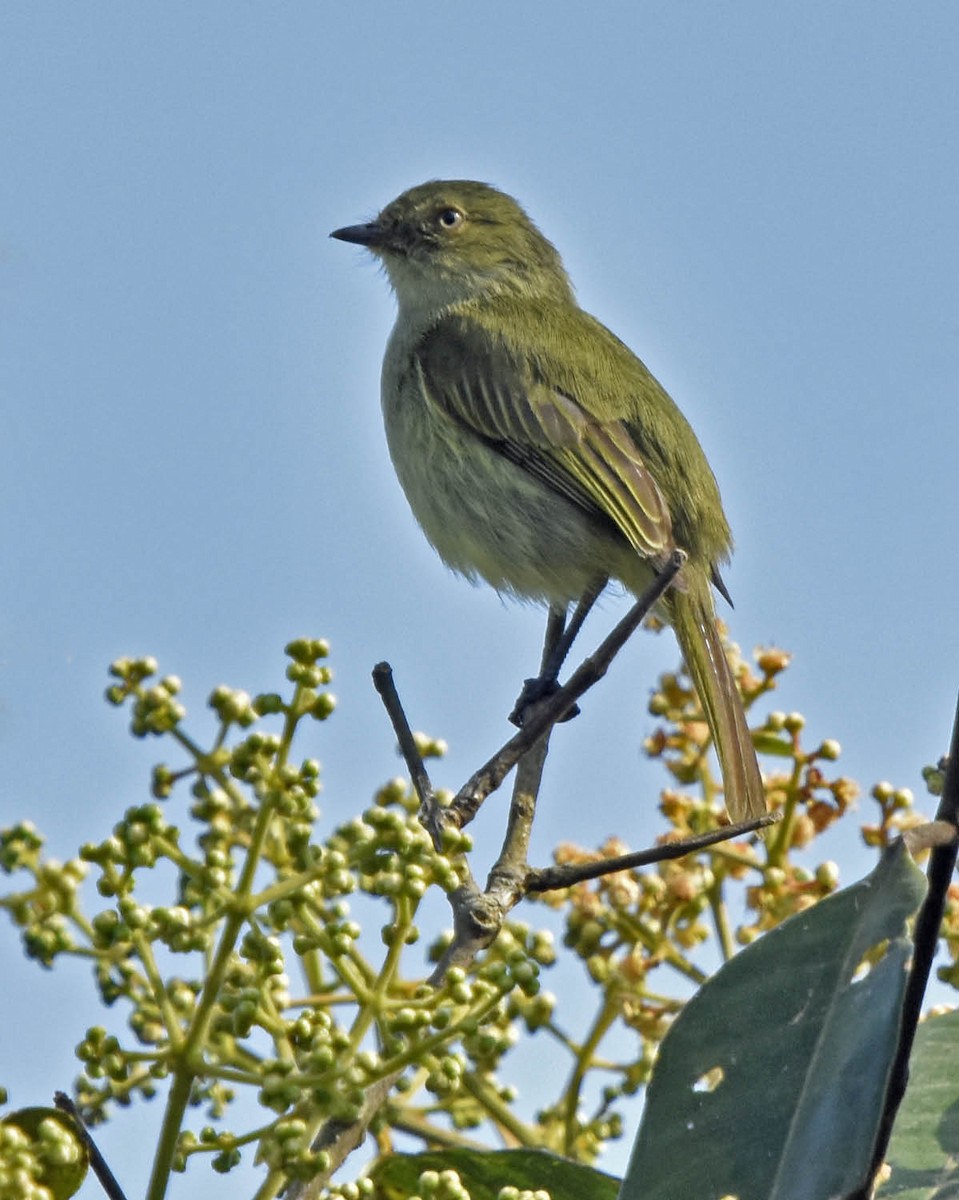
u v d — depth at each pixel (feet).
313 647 17.69
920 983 17.12
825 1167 15.69
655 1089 17.70
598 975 25.54
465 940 20.59
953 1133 18.65
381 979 17.15
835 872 26.30
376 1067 16.52
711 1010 18.15
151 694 18.95
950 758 18.39
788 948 18.22
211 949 17.54
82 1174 15.84
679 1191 16.97
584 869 22.45
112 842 16.52
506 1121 24.67
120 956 16.58
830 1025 17.29
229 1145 16.08
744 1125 17.16
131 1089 16.72
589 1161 25.27
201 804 18.80
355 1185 16.10
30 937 16.51
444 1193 16.69
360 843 17.38
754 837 27.76
